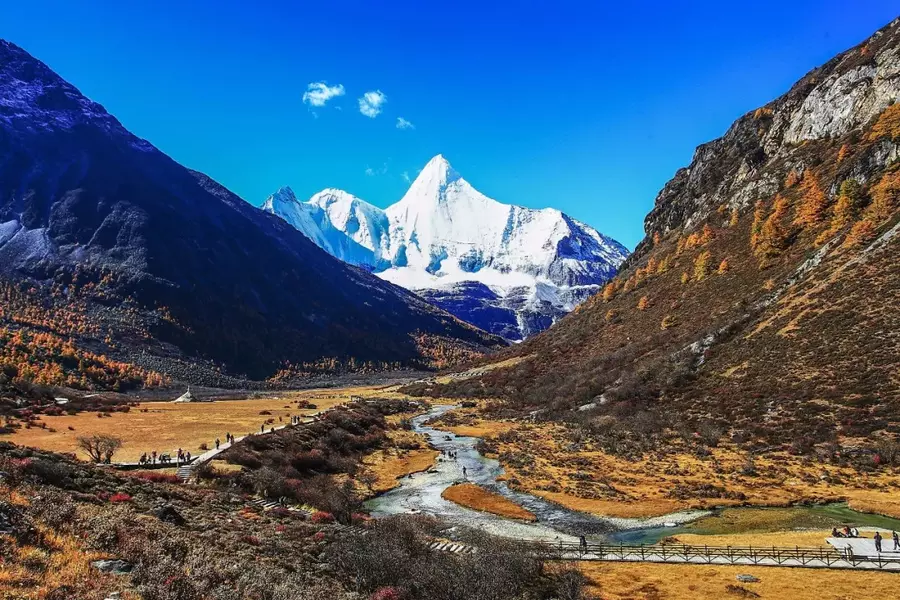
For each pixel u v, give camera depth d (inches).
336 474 2539.4
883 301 3107.8
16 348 6053.2
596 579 1285.7
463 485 2422.5
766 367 3250.5
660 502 2025.1
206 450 2361.0
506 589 1093.8
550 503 2110.0
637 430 3166.8
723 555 1412.4
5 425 2800.2
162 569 674.8
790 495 1957.4
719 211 6171.3
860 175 4247.0
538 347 6776.6
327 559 1077.8
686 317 4623.5
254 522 1327.5
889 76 4842.5
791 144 5851.4
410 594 975.6
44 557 623.5
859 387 2672.2
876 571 1268.5
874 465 2143.2
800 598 1121.4
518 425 4025.6
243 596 696.4
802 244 4311.0
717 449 2677.2
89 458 2071.9
